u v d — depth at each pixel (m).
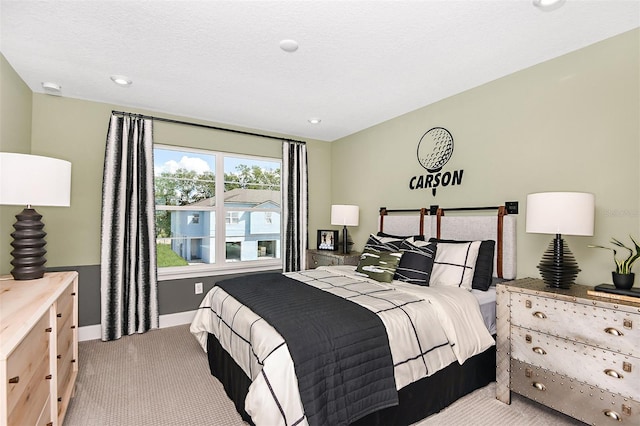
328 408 1.43
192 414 1.93
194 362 2.64
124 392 2.17
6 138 2.34
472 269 2.46
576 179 2.18
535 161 2.40
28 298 1.52
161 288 3.54
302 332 1.55
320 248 4.44
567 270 1.95
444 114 3.08
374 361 1.60
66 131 3.06
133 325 3.26
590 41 2.07
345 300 2.00
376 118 3.70
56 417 1.59
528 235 2.44
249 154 4.13
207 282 3.84
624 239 1.96
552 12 1.77
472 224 2.77
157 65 2.40
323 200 4.75
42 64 2.39
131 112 3.35
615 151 2.00
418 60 2.31
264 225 4.36
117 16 1.80
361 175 4.19
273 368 1.43
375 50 2.17
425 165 3.28
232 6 1.71
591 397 1.67
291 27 1.90
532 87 2.41
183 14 1.78
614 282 1.74
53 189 1.85
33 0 1.66
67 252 3.07
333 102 3.18
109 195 3.14
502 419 1.88
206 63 2.37
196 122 3.74
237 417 1.90
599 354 1.65
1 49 2.17
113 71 2.51
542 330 1.87
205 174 3.90
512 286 2.04
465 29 1.92
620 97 1.98
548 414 1.93
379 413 1.67
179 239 3.72
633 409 1.53
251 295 2.16
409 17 1.80
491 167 2.69
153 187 3.39
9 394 1.05
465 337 1.97
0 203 1.67
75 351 2.17
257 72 2.51
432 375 1.91
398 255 2.62
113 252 3.14
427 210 3.24
